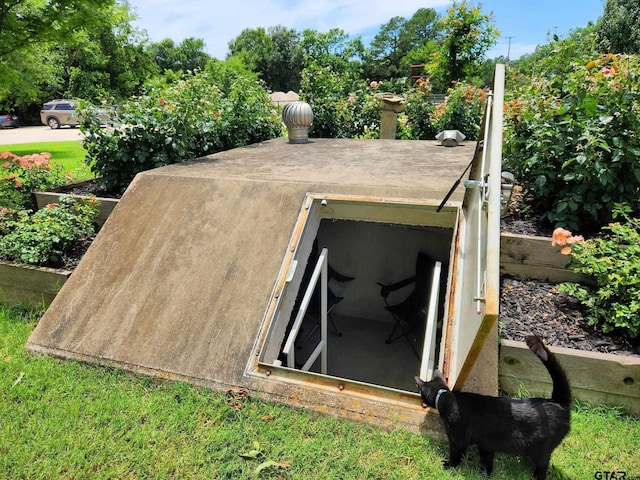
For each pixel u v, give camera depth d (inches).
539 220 156.3
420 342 193.5
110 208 179.6
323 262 142.6
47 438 90.7
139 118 197.3
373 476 80.7
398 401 94.2
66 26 296.8
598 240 121.3
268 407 97.0
